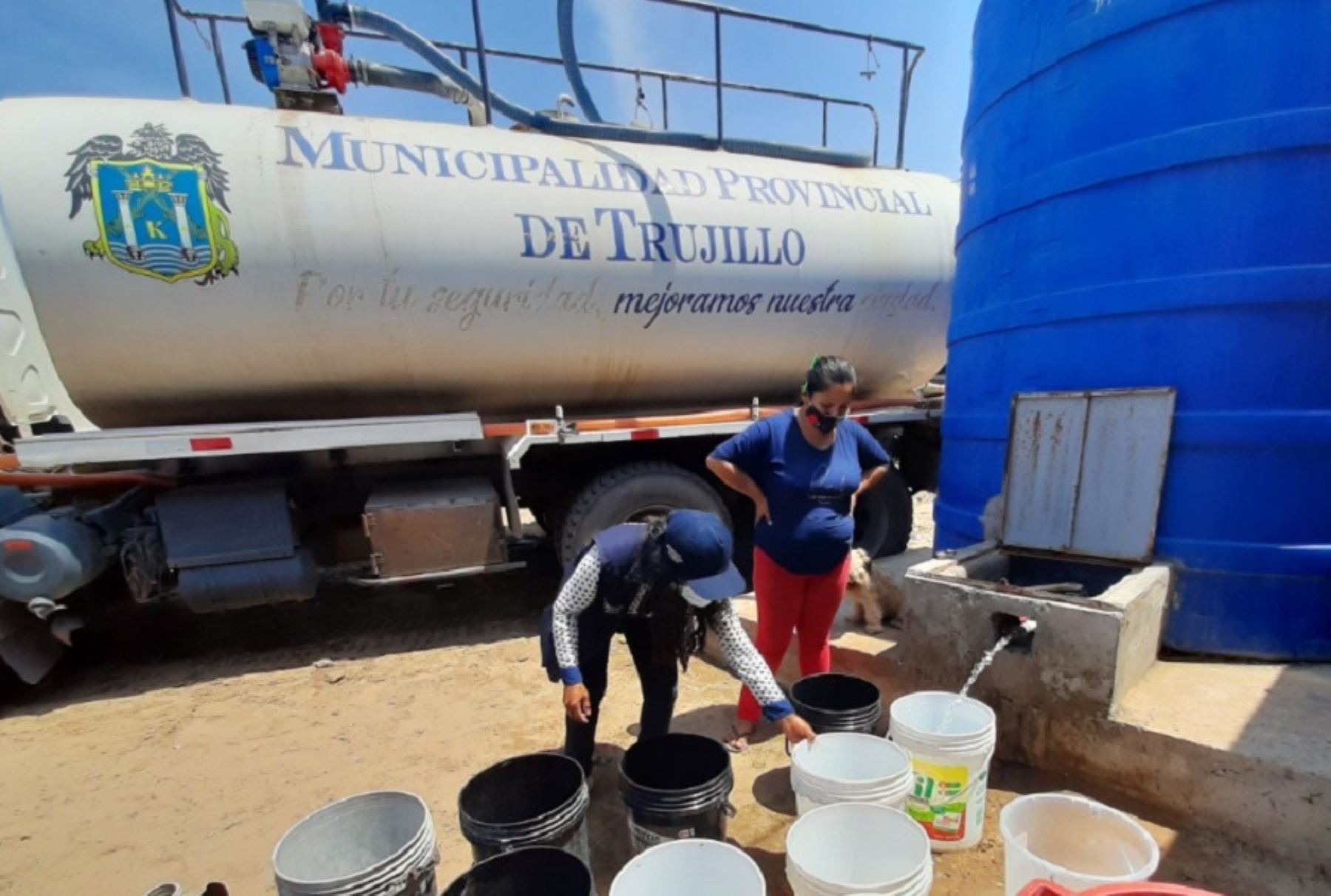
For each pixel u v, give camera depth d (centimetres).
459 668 361
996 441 308
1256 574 237
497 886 151
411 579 375
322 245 332
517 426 380
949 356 360
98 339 321
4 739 301
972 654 242
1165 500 248
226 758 278
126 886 206
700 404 472
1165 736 199
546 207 369
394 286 348
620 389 433
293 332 344
